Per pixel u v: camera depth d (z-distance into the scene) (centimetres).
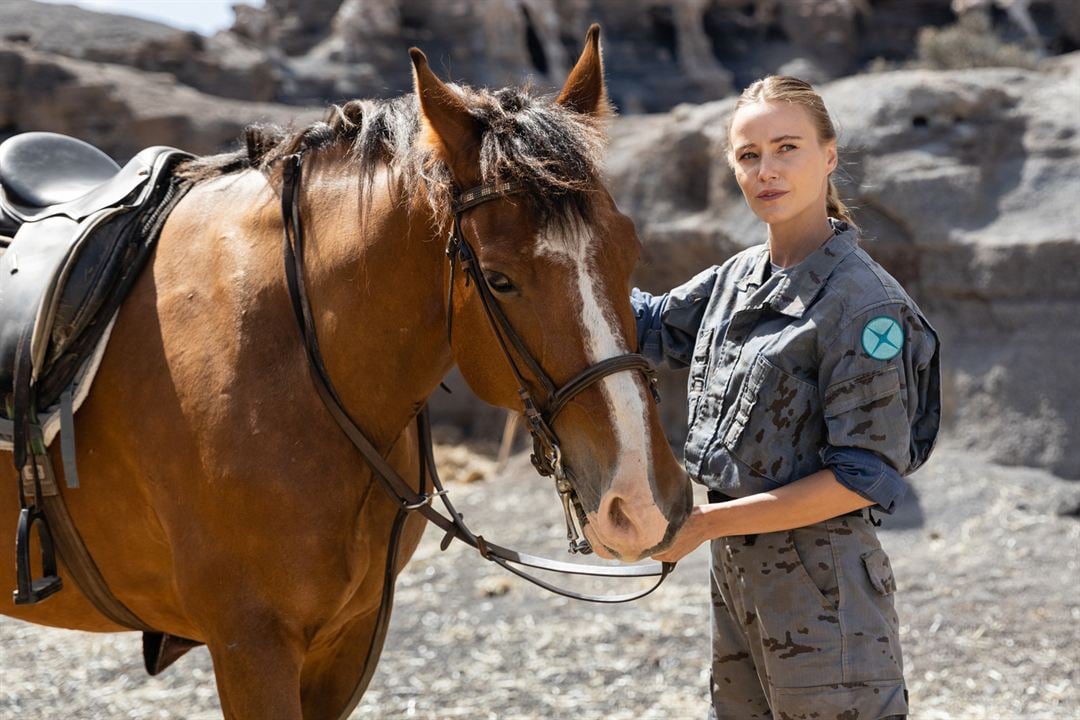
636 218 796
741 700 237
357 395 221
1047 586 501
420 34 1481
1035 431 652
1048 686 400
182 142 937
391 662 441
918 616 474
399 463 237
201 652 455
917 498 617
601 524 183
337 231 221
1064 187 687
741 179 222
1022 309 667
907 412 209
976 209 694
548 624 482
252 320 220
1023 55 1023
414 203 210
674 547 207
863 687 209
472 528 649
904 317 208
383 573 235
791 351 210
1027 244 660
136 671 432
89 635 473
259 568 214
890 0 1515
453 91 205
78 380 227
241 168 250
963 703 389
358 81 1366
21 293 233
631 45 1563
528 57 1552
